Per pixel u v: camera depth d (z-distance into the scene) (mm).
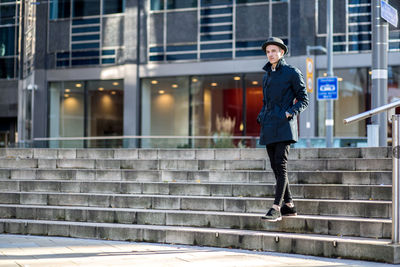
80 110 20922
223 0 19266
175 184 7852
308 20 18219
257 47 18828
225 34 19203
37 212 7867
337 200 6453
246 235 6035
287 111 5910
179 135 19828
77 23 20906
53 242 6742
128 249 6137
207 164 8734
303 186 6848
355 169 7469
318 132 18141
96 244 6555
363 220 5719
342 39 17953
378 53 9445
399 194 5094
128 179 8719
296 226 6062
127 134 20141
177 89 19906
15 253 5859
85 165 9680
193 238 6391
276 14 18609
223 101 19281
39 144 21062
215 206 7082
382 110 5395
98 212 7461
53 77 21109
